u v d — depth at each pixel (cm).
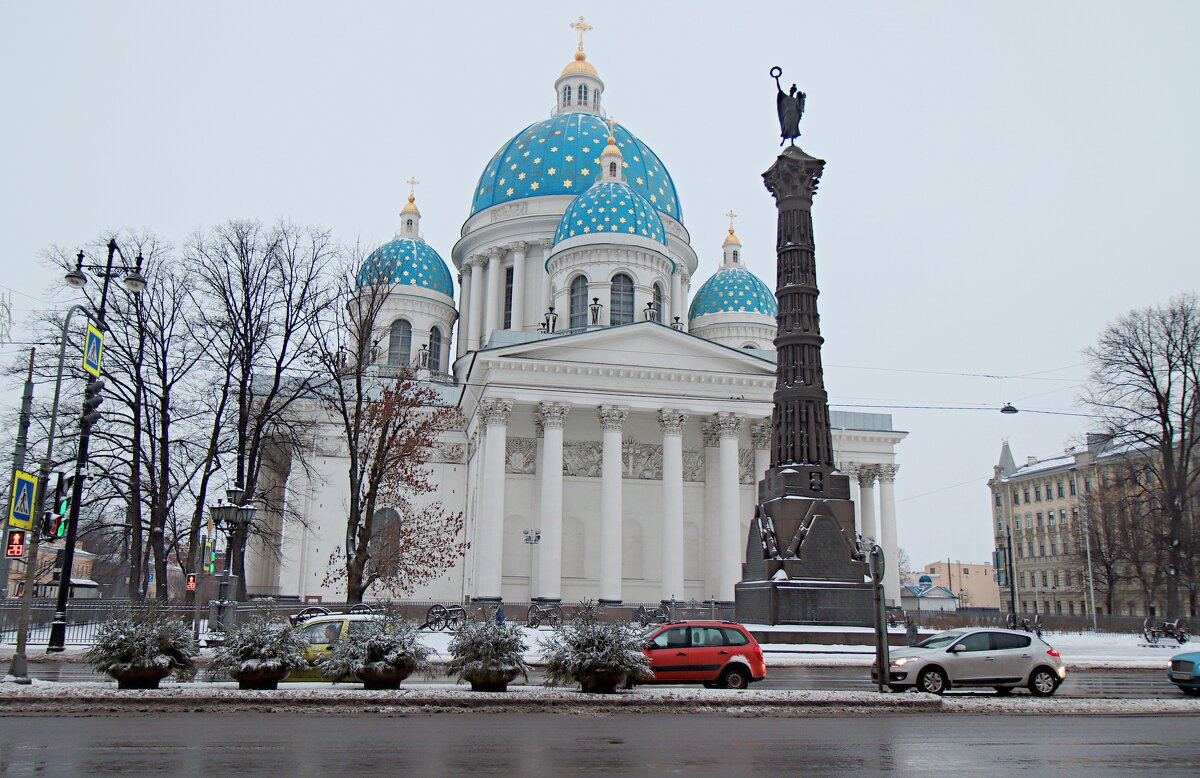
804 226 3900
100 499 4162
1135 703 2053
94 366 2853
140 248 4003
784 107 4038
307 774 1163
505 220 7931
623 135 8300
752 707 1912
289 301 4403
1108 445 7925
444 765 1241
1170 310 5625
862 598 3584
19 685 1927
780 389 3819
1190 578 5831
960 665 2334
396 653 2056
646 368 5881
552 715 1811
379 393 6475
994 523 11456
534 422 6144
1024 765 1309
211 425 4503
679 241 7988
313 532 6294
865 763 1307
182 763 1230
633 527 6188
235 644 2047
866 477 7425
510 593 5894
